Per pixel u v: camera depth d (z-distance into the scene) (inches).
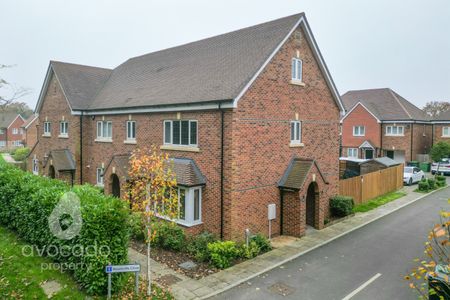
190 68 782.5
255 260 520.7
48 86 1105.4
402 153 1638.8
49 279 393.1
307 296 406.9
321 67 764.0
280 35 663.8
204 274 465.4
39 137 1181.7
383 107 1712.6
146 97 763.4
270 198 644.1
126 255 395.2
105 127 906.7
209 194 607.8
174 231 566.3
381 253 552.4
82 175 970.1
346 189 865.5
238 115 574.6
